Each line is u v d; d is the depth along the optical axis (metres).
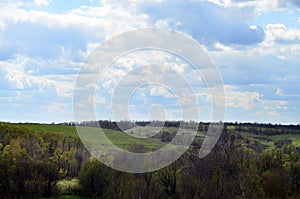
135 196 53.53
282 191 55.03
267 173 55.56
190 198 51.69
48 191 66.38
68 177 65.44
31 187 67.06
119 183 55.50
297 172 57.97
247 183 53.75
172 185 53.03
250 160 58.28
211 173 53.19
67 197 60.59
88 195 59.88
